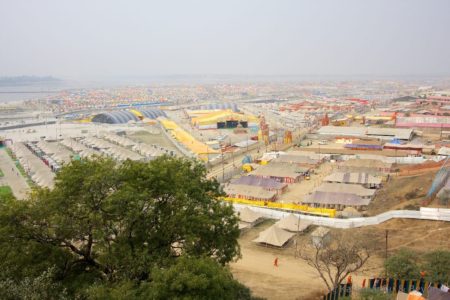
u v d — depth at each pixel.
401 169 141.62
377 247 75.81
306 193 125.75
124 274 39.56
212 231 49.47
